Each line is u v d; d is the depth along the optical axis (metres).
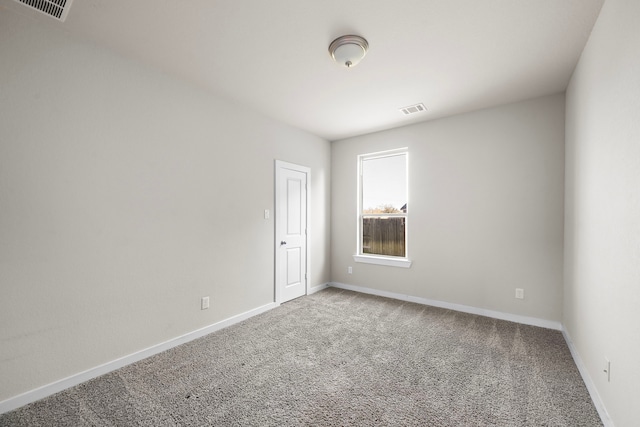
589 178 1.92
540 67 2.34
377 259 4.07
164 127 2.44
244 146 3.17
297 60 2.28
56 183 1.86
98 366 2.04
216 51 2.15
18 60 1.71
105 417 1.61
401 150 3.93
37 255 1.78
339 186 4.52
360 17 1.77
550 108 2.86
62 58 1.89
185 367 2.14
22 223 1.73
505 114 3.11
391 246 4.06
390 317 3.18
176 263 2.52
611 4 1.51
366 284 4.22
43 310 1.80
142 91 2.30
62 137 1.88
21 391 1.71
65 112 1.90
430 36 1.95
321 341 2.58
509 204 3.09
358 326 2.92
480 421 1.56
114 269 2.13
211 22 1.82
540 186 2.92
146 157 2.32
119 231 2.16
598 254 1.73
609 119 1.55
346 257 4.44
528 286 2.97
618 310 1.41
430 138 3.63
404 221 3.95
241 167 3.13
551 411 1.64
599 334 1.69
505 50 2.11
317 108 3.24
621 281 1.38
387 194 4.11
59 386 1.85
